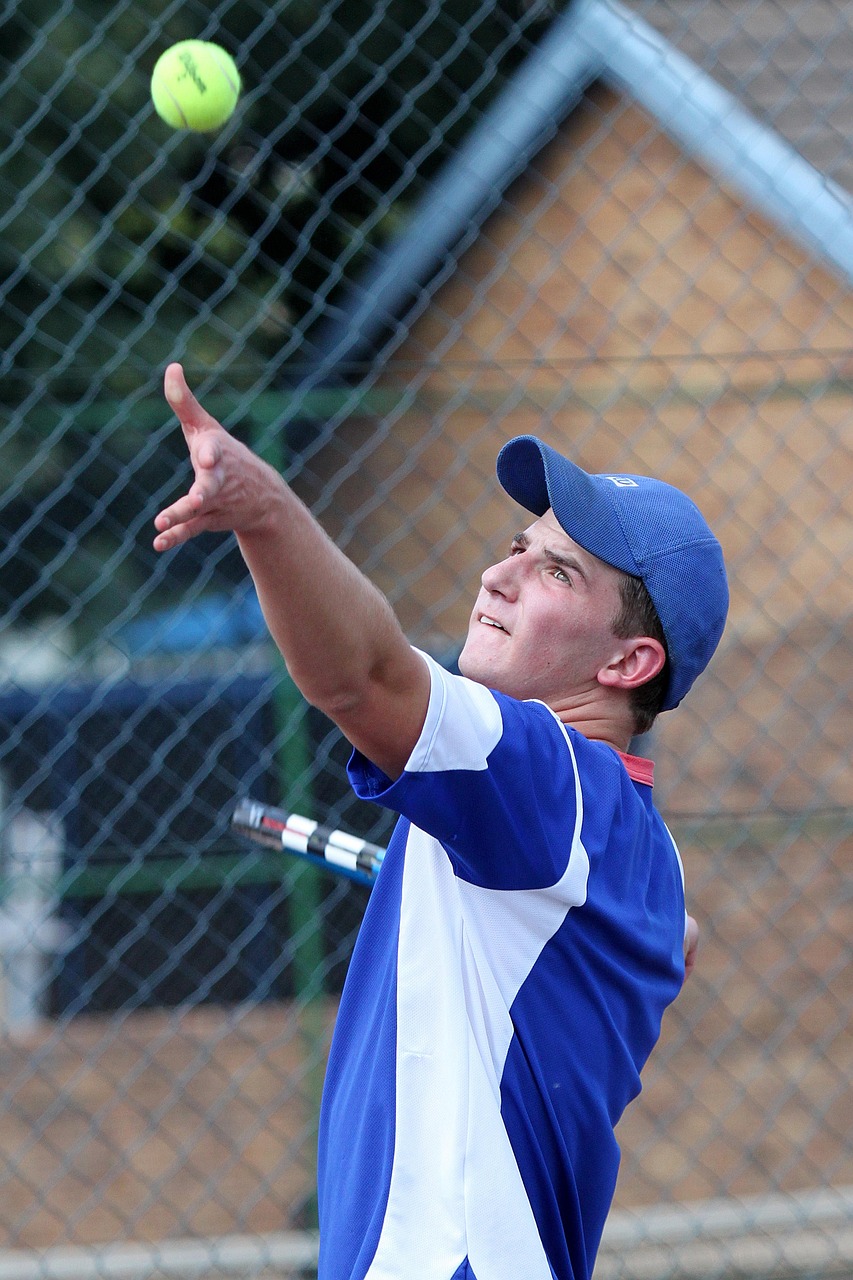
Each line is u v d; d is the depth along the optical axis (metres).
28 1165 15.34
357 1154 5.45
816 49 17.88
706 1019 17.36
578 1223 5.52
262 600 4.68
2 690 16.52
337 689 4.80
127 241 21.95
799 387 15.44
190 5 21.97
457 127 23.25
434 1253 5.15
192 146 22.08
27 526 13.78
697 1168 16.66
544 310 20.20
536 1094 5.38
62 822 15.96
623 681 6.09
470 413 18.84
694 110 18.33
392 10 22.50
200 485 4.29
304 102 14.12
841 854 17.89
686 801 18.45
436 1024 5.41
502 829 5.08
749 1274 14.61
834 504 18.81
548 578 6.13
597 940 5.53
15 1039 15.56
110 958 14.12
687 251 20.05
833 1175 16.84
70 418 13.45
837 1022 17.48
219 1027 15.86
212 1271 14.05
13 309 14.03
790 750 18.53
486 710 5.08
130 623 17.09
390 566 18.98
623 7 19.11
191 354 22.08
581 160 19.09
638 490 6.22
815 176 18.23
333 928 15.56
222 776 16.17
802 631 18.69
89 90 21.89
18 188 22.20
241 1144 15.55
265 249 22.03
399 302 20.62
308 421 15.67
